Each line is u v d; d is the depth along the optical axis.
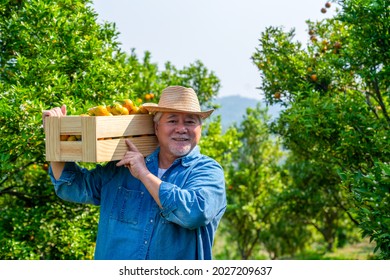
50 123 3.34
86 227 6.81
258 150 13.91
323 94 7.58
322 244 16.20
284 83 7.92
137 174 3.24
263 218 13.05
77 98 5.65
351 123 6.61
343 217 14.45
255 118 14.03
